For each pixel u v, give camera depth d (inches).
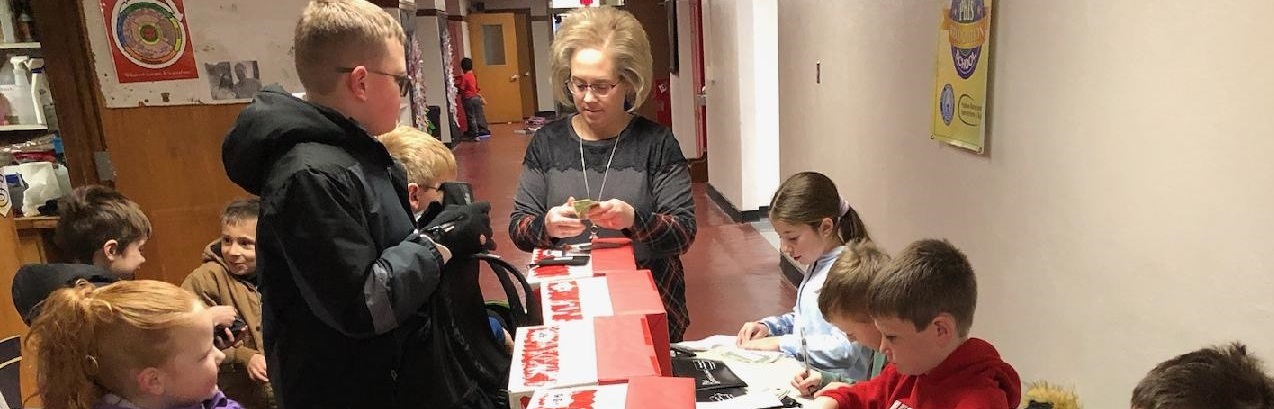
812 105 158.9
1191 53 60.9
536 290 59.9
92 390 52.5
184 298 54.9
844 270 59.1
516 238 75.6
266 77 118.6
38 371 53.8
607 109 76.9
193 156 118.3
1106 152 71.8
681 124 310.7
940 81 101.7
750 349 78.9
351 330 46.3
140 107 114.5
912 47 110.5
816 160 158.9
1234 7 56.6
